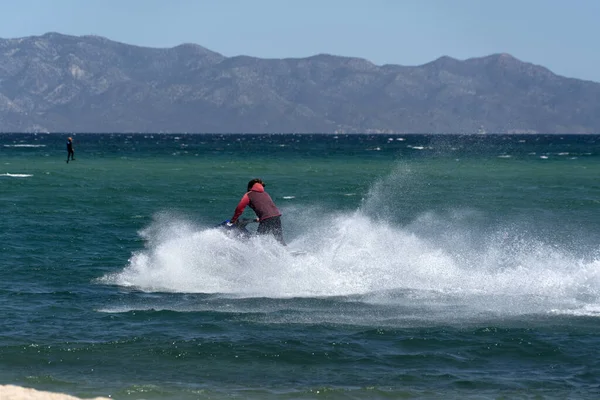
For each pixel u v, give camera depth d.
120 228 85.75
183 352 36.88
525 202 123.62
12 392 29.42
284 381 33.28
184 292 50.47
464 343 38.50
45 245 71.06
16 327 41.06
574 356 36.59
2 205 108.88
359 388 32.38
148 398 30.95
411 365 35.47
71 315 43.88
